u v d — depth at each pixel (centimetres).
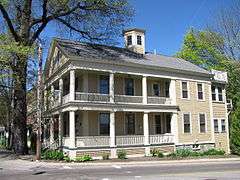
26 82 3266
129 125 3509
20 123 3259
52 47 3562
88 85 3275
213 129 4009
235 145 3900
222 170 2134
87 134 3203
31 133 4188
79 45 3525
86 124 3209
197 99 3919
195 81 3941
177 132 3656
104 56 3300
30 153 3366
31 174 1948
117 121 3428
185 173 1950
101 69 3175
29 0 3219
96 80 3338
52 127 3619
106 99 3186
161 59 4006
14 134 3288
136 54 3828
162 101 3600
